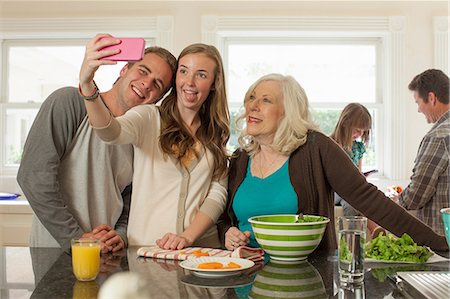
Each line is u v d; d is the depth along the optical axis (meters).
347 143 3.36
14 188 4.24
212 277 1.26
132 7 4.20
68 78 4.50
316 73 4.39
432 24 4.12
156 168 1.76
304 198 1.75
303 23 4.14
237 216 1.82
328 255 1.61
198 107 1.84
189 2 4.16
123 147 1.81
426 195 2.61
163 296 1.08
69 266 1.38
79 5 4.24
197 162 1.79
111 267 1.38
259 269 1.36
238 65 4.41
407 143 4.12
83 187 1.75
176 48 4.16
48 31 4.26
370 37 4.33
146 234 1.74
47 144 1.67
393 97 4.13
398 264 1.43
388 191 3.67
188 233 1.69
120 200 1.87
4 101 4.48
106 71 4.41
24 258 1.50
